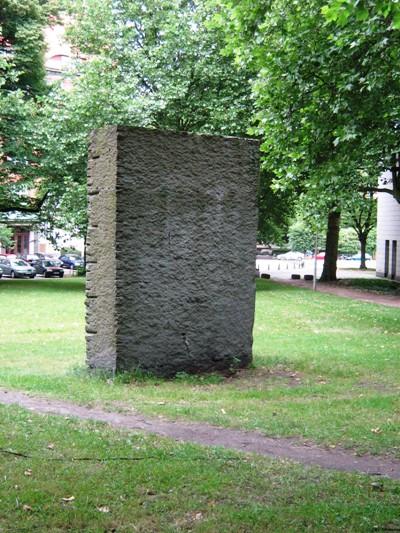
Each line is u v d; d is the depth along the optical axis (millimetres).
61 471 5527
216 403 8719
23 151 29812
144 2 30984
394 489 5398
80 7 32312
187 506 4879
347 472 5914
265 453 6520
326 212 23203
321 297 27875
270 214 35688
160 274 10297
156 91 29922
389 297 29500
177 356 10484
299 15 15555
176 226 10406
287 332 16438
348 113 15383
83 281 38250
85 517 4609
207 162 10641
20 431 6746
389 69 14305
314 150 16547
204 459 6035
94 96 27062
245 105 28078
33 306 22938
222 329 10898
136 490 5164
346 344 14375
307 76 15727
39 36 34438
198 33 28781
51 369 11344
